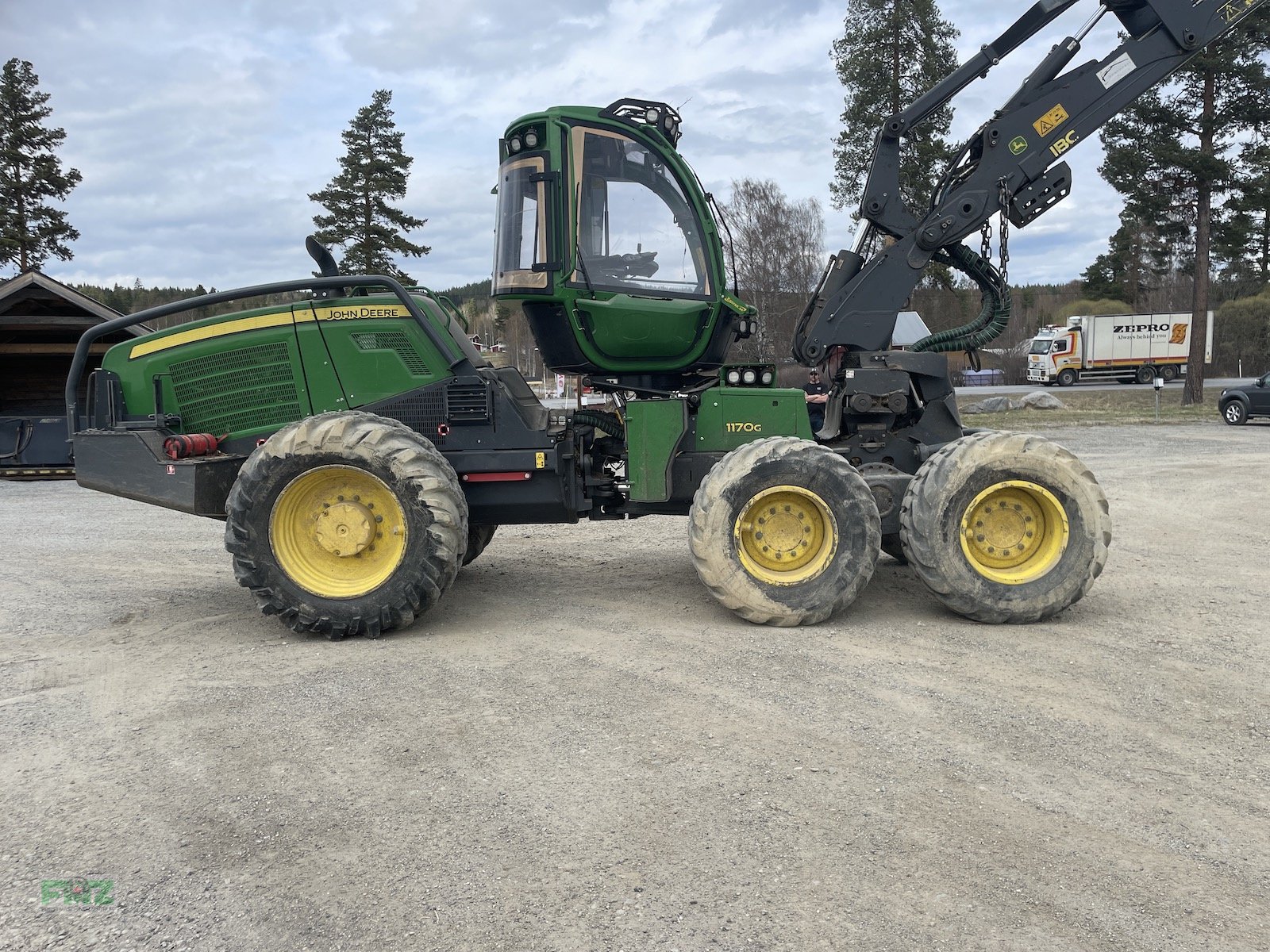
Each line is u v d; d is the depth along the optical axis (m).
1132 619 5.72
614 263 6.00
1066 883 2.78
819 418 7.37
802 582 5.54
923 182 19.66
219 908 2.72
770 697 4.36
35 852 3.05
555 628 5.68
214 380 6.06
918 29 25.05
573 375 6.57
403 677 4.75
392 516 5.53
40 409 17.88
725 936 2.54
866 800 3.31
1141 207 27.55
